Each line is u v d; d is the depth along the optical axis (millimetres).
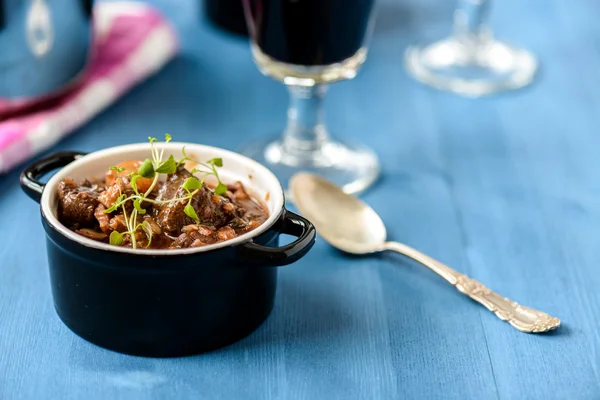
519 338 631
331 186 714
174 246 603
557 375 609
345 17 712
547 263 690
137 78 858
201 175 656
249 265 589
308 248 595
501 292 665
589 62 930
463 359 617
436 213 733
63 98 809
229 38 946
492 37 961
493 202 747
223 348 615
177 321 596
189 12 986
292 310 644
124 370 600
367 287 664
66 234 583
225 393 591
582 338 633
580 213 738
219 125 818
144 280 582
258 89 871
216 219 616
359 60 750
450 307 651
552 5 1023
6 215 712
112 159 646
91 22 812
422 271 678
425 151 803
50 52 783
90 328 606
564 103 870
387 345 624
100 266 582
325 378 602
